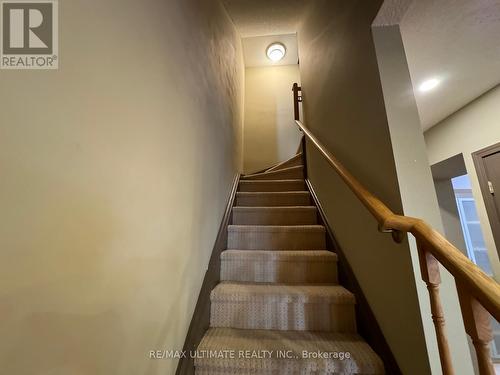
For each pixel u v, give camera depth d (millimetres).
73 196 498
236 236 1938
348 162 1386
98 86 578
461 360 791
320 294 1341
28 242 408
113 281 615
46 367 433
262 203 2465
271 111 3848
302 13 2445
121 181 657
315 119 2146
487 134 1958
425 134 2623
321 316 1322
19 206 395
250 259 1639
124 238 665
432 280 685
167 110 966
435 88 1799
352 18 1317
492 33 1166
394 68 1034
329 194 1842
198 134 1369
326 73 1812
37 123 429
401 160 947
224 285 1502
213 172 1685
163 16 957
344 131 1449
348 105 1383
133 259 705
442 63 1438
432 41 1220
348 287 1423
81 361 510
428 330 824
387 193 996
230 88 2467
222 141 2018
